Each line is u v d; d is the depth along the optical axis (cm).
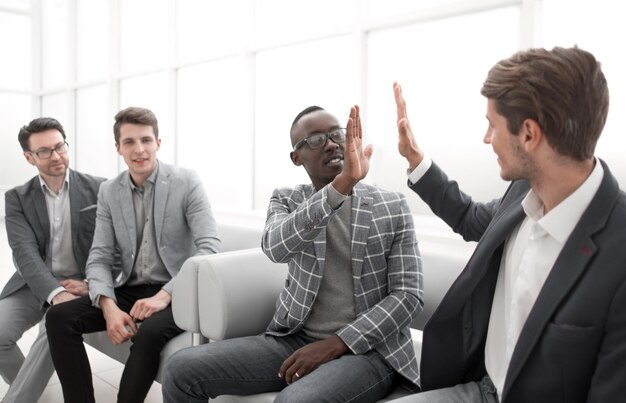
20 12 745
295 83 399
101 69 627
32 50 744
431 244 276
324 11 372
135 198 226
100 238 224
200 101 489
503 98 95
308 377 133
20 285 235
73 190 242
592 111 89
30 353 220
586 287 88
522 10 251
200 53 464
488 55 280
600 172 94
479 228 135
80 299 208
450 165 302
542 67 90
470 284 113
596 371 87
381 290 152
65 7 691
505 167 99
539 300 93
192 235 231
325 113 157
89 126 656
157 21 529
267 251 149
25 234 232
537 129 92
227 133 467
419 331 199
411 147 139
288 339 156
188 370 145
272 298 181
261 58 423
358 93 339
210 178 488
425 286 174
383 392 142
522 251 107
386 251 153
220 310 167
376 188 161
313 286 151
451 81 297
